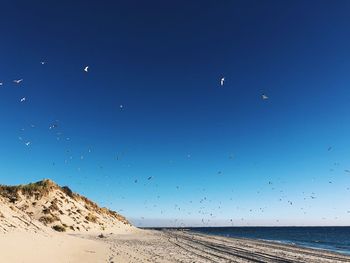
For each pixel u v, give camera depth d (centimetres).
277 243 6125
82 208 8362
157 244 5006
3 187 7281
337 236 11731
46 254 2278
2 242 2103
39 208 7006
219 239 6956
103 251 3241
